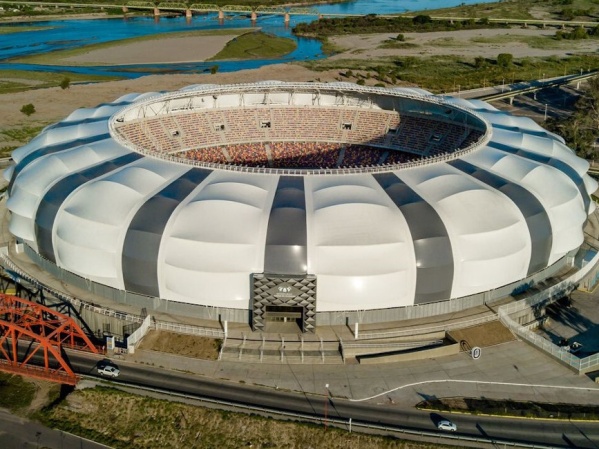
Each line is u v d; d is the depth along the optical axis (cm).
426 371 7788
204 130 14400
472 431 6825
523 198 9081
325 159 14200
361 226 8188
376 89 14275
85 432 6981
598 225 11438
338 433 6756
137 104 13188
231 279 8000
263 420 6888
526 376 7712
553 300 9244
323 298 8094
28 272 9475
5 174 11069
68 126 11688
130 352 7931
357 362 7919
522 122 12631
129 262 8275
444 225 8381
